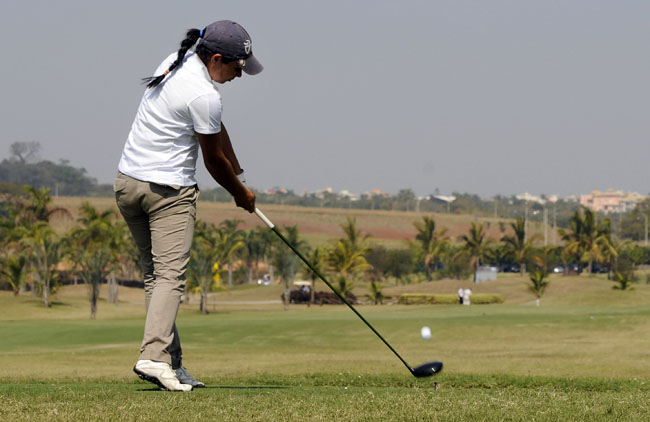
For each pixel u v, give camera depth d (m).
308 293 99.69
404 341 37.41
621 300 73.50
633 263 157.75
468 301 87.50
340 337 39.88
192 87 7.17
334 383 14.23
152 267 7.98
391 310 73.38
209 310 85.81
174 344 7.96
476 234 134.88
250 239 152.25
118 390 7.62
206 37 7.27
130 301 105.12
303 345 36.31
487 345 33.38
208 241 83.19
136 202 7.41
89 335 42.16
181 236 7.46
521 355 26.95
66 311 82.75
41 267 84.69
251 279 160.88
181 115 7.22
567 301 74.50
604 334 37.69
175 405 5.93
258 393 7.30
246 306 96.94
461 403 6.40
